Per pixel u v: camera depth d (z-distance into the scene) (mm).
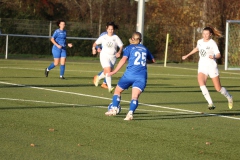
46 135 23484
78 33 95062
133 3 116250
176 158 20266
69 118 28172
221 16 95875
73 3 111688
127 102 36062
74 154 20219
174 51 96375
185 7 101125
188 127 27062
